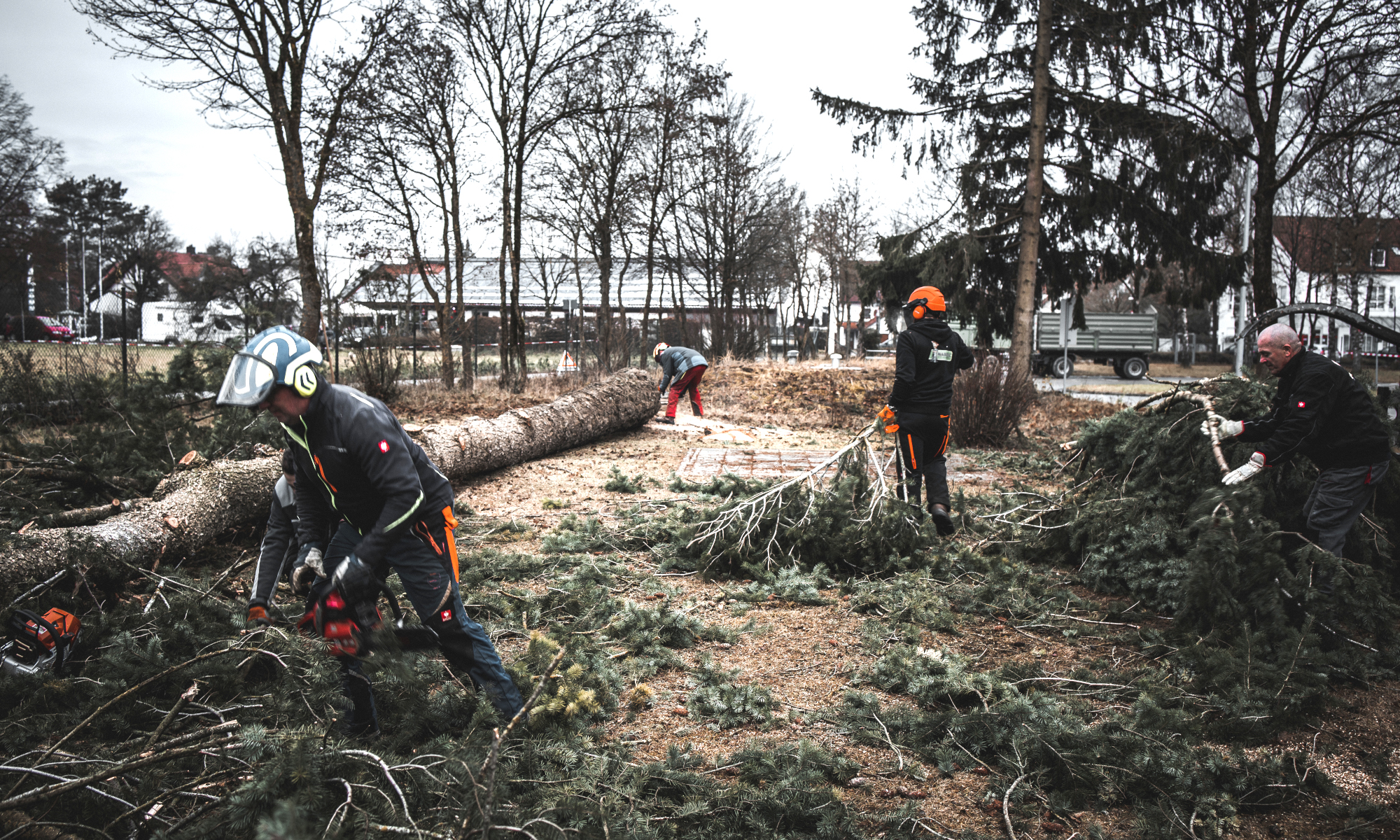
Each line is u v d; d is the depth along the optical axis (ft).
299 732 8.91
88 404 24.98
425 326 90.22
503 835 7.52
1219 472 16.69
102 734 9.96
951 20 58.85
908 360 19.06
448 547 9.53
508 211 60.64
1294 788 9.89
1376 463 14.23
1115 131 56.59
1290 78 54.60
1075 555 19.07
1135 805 9.50
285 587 15.35
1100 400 68.28
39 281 136.98
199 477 18.10
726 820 8.77
